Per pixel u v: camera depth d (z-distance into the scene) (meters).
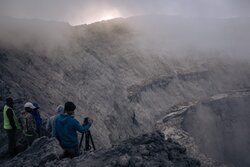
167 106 49.41
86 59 41.16
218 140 54.78
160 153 7.66
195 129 50.03
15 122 11.59
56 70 34.19
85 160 8.01
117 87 41.91
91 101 34.81
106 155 8.00
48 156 9.22
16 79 26.72
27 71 29.72
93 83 38.16
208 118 54.28
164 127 43.75
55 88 31.08
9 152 11.70
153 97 48.22
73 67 37.44
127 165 7.15
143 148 7.73
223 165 40.03
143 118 41.94
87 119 8.67
